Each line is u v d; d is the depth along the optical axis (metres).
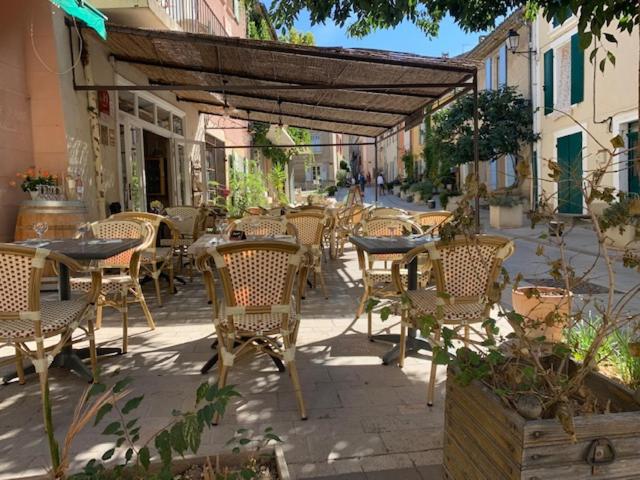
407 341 3.69
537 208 2.00
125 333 3.71
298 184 44.88
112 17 7.02
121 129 7.88
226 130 15.68
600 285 5.61
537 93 13.77
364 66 6.37
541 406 1.46
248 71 7.57
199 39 5.68
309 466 2.22
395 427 2.57
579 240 8.99
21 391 3.02
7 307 2.50
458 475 1.76
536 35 13.70
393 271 3.41
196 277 6.82
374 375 3.26
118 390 1.47
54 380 3.19
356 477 2.14
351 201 10.46
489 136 13.62
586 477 1.41
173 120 10.94
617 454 1.41
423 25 5.56
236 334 2.76
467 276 2.86
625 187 9.97
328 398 2.91
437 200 20.22
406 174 31.09
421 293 3.38
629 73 9.98
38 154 6.02
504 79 16.11
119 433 1.48
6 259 2.44
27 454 2.31
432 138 16.27
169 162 10.83
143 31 5.77
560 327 2.54
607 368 2.45
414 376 3.24
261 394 2.97
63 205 5.57
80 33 6.38
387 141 47.19
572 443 1.39
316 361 3.52
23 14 5.82
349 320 4.59
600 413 1.61
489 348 1.77
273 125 13.34
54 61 5.91
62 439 2.43
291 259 2.70
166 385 3.10
